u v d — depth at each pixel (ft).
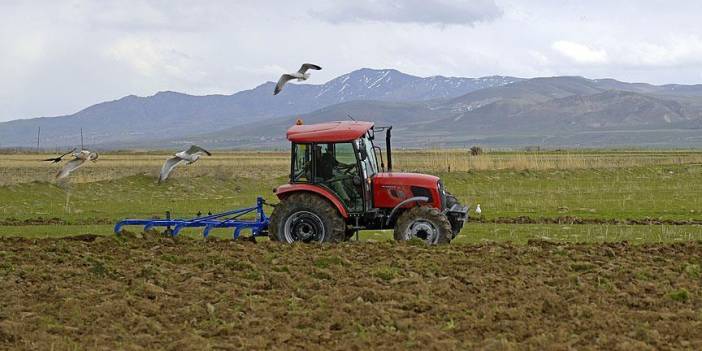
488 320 61.46
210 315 64.54
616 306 66.44
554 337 57.21
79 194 193.77
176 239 100.83
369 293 69.26
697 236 114.83
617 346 54.60
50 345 56.59
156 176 221.05
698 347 55.21
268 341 57.41
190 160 81.10
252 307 66.69
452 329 60.08
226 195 203.41
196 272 80.89
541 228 125.59
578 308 64.44
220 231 124.88
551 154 456.86
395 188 96.43
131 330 61.00
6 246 97.50
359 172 95.14
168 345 56.08
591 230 122.83
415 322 62.03
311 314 64.18
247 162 394.32
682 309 64.85
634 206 159.22
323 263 83.51
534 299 68.39
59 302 68.80
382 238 113.50
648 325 60.18
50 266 84.58
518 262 85.46
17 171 318.45
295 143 96.73
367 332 59.57
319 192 95.30
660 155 467.11
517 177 238.68
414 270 80.02
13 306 67.51
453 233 100.89
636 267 82.12
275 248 91.97
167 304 68.39
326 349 55.47
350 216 96.02
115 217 146.51
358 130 95.86
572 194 189.67
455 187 213.66
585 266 82.23
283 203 96.27
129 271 81.10
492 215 145.28
